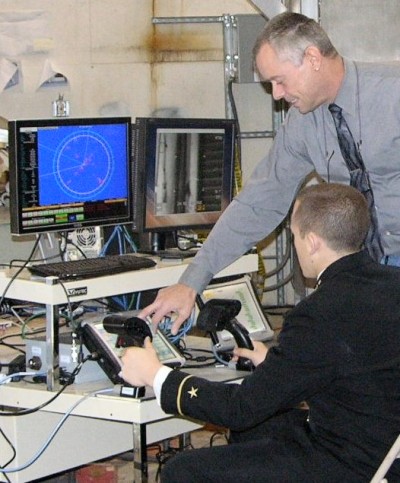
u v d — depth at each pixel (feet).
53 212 9.50
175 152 10.19
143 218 10.05
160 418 8.18
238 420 7.15
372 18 13.58
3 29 14.83
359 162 9.03
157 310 9.07
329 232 7.31
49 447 9.10
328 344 6.95
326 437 7.27
